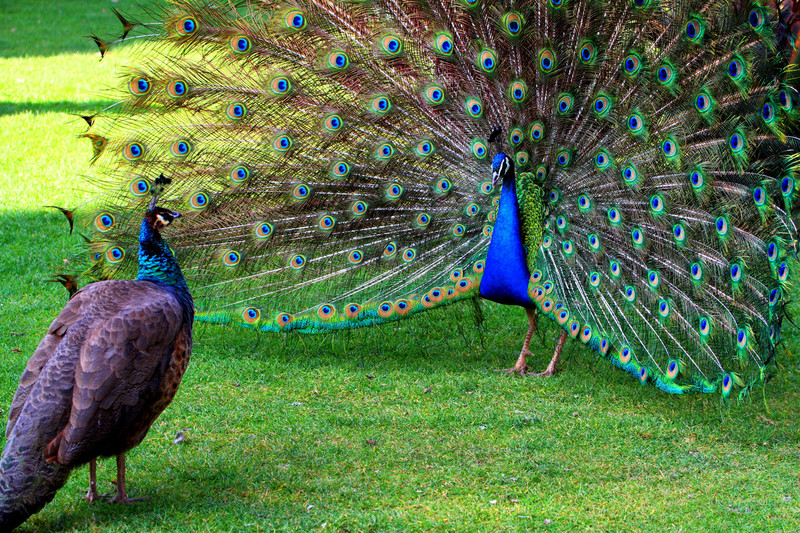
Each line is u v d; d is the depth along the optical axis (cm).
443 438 746
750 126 772
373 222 909
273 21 880
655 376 789
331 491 633
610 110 837
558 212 864
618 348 809
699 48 793
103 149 884
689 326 789
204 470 660
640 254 819
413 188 901
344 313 897
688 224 792
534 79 851
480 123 874
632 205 829
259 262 915
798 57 832
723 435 768
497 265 855
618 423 788
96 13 3156
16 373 825
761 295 763
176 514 581
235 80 889
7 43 2703
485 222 904
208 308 903
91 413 511
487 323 1062
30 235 1242
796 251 788
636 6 822
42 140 1712
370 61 875
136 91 877
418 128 888
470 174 898
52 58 2502
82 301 566
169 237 892
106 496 602
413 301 895
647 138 815
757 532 589
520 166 874
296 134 891
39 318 979
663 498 642
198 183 895
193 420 762
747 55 770
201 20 870
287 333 957
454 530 578
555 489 654
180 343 569
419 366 926
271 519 582
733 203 778
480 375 904
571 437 756
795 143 788
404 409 809
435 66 873
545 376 901
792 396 865
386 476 664
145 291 575
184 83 877
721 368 766
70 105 1998
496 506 618
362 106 882
